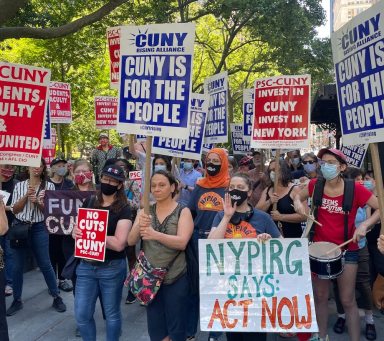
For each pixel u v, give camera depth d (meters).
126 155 10.39
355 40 3.71
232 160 9.00
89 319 4.34
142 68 4.09
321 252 4.28
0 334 4.05
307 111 5.92
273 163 5.88
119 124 4.16
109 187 4.33
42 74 4.78
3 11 9.43
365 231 4.27
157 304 4.08
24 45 18.83
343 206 4.44
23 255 6.23
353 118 3.79
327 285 4.53
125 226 4.29
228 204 3.95
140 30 4.08
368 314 5.36
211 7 22.73
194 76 35.78
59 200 5.66
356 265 4.55
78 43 18.81
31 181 5.88
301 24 21.95
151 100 4.07
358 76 3.70
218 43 33.28
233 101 34.62
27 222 6.07
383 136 3.45
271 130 6.06
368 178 7.41
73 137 28.94
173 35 3.99
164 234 3.91
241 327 3.87
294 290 3.89
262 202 5.83
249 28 26.22
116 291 4.32
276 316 3.88
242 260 3.94
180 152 7.33
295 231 5.56
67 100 10.06
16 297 6.28
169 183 4.05
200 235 5.23
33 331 5.65
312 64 23.84
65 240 5.75
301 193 4.90
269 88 6.05
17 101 4.71
